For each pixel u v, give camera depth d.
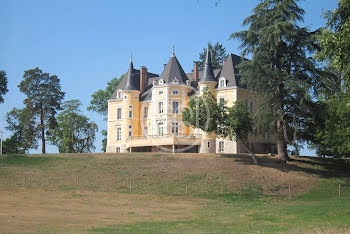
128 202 34.31
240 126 44.47
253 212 29.45
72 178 43.28
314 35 43.84
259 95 45.34
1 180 42.47
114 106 70.69
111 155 52.16
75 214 27.73
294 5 45.88
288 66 46.81
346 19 23.56
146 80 70.31
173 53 65.69
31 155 52.97
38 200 33.75
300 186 41.41
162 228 22.44
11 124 84.12
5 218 24.94
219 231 21.12
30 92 72.25
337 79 45.25
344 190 40.94
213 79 60.56
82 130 82.75
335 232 19.58
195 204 34.19
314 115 45.38
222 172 43.75
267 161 48.19
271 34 43.41
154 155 50.81
